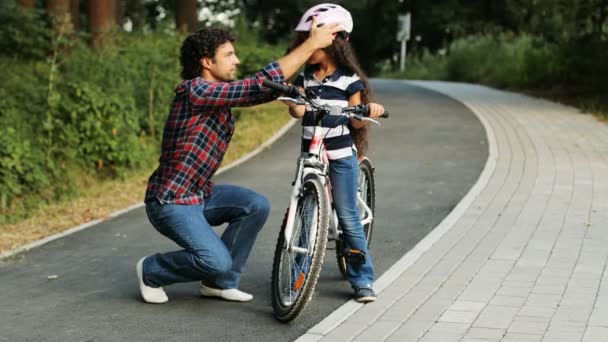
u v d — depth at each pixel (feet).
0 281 44.75
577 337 33.06
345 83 37.86
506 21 302.66
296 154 87.66
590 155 77.87
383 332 34.45
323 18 36.86
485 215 55.62
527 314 35.96
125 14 267.80
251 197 39.42
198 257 37.63
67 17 88.69
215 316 37.70
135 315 38.01
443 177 70.44
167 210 37.65
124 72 90.53
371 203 44.24
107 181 78.28
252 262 47.11
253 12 325.21
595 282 40.29
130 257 49.52
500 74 184.65
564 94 142.72
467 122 105.09
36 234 58.75
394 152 83.82
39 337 35.29
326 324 35.63
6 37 113.09
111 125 80.28
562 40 161.99
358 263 38.27
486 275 42.01
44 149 75.77
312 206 37.01
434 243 48.88
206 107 37.22
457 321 35.42
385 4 343.05
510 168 72.69
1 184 66.90
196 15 167.32
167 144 37.99
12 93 76.38
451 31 326.85
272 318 37.29
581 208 56.70
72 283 43.98
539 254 45.60
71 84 80.07
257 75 36.45
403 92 156.25
